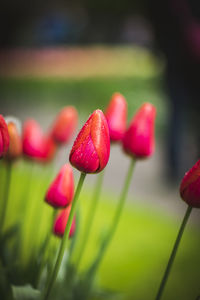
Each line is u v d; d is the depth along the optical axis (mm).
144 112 1604
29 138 1823
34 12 24422
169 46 5215
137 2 17156
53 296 1454
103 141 1172
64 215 1412
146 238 3791
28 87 15734
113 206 4570
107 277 2996
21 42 24141
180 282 3045
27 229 2822
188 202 1196
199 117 5660
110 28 27719
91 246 3352
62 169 1387
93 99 13883
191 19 4961
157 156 7207
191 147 5961
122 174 6273
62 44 26609
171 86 5523
